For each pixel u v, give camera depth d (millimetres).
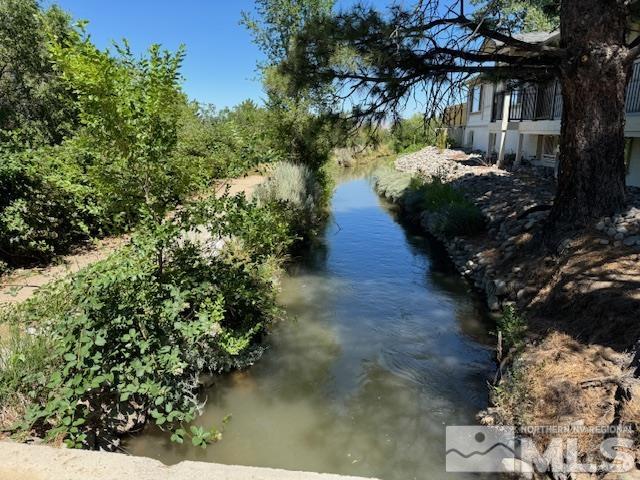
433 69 6934
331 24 6629
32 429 3350
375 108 7715
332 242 11367
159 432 4012
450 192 12336
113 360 3713
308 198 11133
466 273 8320
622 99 6145
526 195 10250
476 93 23109
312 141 9773
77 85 3754
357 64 6547
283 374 5156
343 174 29766
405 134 13555
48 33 3740
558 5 7750
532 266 6473
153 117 4117
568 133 6422
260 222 5125
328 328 6328
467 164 17766
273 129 13023
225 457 3848
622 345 3957
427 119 8406
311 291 7805
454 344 5820
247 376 5070
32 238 6629
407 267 9234
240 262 5988
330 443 4047
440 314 6801
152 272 4332
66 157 4582
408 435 4133
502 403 4148
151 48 3895
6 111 12492
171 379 4066
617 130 6172
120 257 4141
